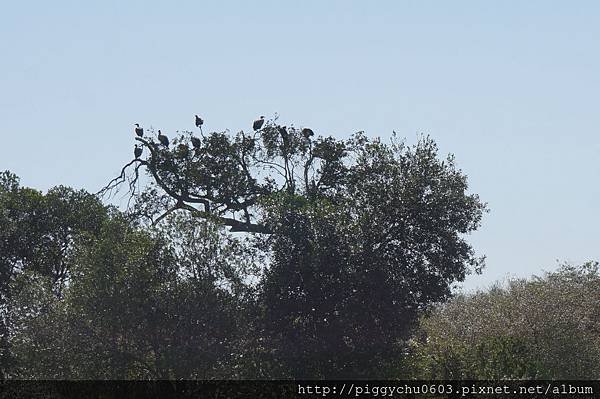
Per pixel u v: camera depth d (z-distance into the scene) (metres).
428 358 57.53
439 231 59.53
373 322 57.25
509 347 58.56
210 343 53.78
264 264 56.44
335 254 56.47
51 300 56.97
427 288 59.44
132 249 54.22
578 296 68.50
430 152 60.44
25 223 69.00
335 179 64.75
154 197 67.69
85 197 71.00
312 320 56.53
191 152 66.12
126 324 53.88
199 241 54.50
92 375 53.81
